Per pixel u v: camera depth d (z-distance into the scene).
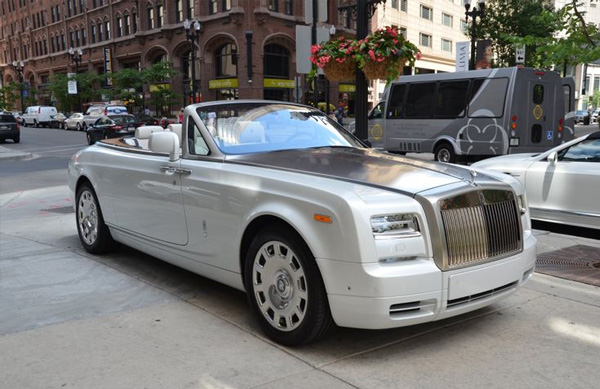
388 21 51.69
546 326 4.00
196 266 4.48
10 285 5.00
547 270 5.43
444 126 15.61
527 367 3.35
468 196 3.48
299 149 4.62
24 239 6.97
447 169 3.95
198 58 44.81
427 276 3.26
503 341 3.73
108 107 39.84
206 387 3.11
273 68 43.19
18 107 80.62
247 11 40.66
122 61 55.41
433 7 60.09
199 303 4.51
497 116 14.34
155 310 4.35
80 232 6.21
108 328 3.98
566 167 7.20
